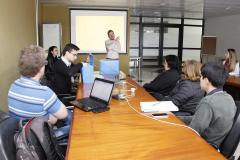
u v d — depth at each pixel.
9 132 1.22
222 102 1.58
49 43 6.66
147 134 1.51
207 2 6.49
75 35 7.43
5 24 2.87
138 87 3.13
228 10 7.93
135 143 1.37
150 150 1.28
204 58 10.22
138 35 10.20
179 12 8.66
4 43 2.81
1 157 1.10
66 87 3.29
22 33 3.83
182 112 2.46
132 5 7.13
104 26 7.54
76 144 1.35
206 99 1.63
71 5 7.16
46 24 6.62
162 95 3.24
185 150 1.28
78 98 2.41
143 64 10.45
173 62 3.32
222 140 1.61
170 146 1.33
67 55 3.31
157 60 10.55
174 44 10.62
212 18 10.16
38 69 1.60
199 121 1.60
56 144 1.37
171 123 1.71
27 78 1.60
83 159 1.18
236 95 4.18
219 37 9.76
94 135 1.49
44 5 7.11
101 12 7.45
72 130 1.57
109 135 1.49
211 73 1.64
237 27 8.71
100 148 1.30
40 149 1.24
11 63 3.11
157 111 2.00
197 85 2.42
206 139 1.64
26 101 1.55
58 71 3.22
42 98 1.56
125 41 7.68
